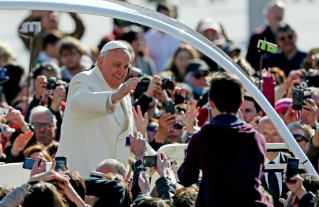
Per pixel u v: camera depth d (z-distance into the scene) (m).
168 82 22.05
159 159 14.86
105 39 33.47
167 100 22.69
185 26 17.62
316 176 14.66
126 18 16.31
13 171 17.78
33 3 16.16
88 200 14.25
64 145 17.20
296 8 63.94
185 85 27.69
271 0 39.59
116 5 17.09
